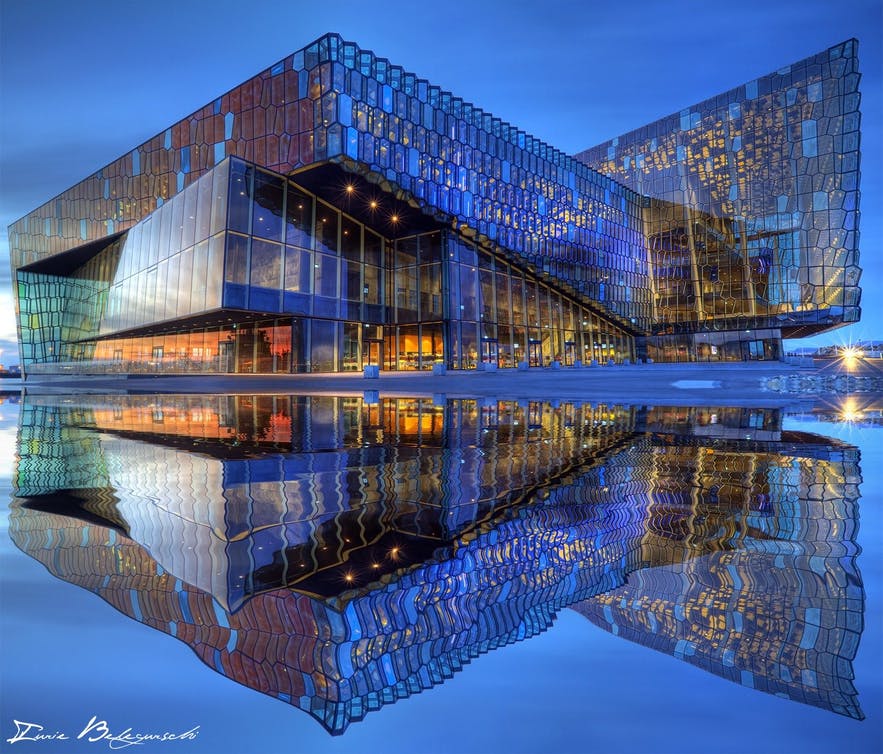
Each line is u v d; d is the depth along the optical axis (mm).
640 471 4906
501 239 39875
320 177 31312
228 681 1425
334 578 2268
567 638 1708
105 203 47438
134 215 43625
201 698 1348
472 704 1295
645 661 1530
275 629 1751
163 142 40250
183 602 2004
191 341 41000
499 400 14633
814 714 1264
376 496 3924
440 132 35344
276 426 8898
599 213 52812
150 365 45594
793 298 51812
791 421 8961
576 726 1228
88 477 4648
